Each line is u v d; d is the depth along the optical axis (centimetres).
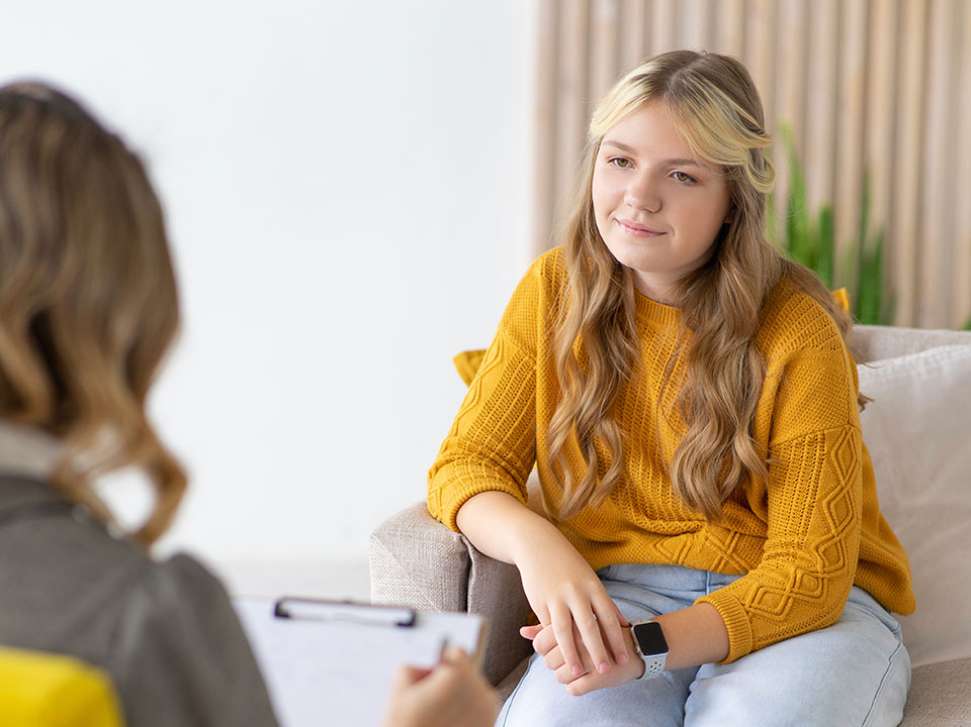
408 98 329
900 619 168
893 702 139
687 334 151
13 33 325
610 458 155
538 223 318
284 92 329
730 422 148
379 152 331
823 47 309
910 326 316
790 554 143
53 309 65
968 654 162
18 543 62
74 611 61
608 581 160
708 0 312
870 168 313
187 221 333
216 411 341
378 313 338
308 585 318
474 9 325
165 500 71
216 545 344
